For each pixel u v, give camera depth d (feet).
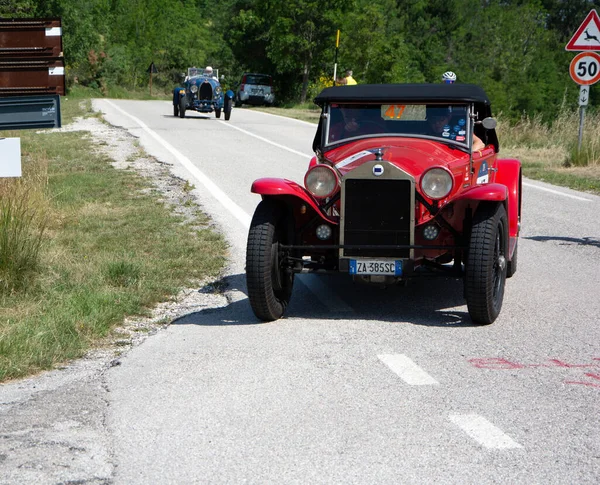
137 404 16.24
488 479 12.76
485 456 13.66
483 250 21.36
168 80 262.47
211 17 336.49
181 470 13.16
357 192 22.39
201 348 20.24
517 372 18.21
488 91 218.79
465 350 19.92
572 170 60.03
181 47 269.23
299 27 186.80
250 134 81.87
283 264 23.25
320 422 15.21
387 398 16.51
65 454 13.75
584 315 23.34
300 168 56.24
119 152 61.98
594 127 76.59
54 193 41.47
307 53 188.03
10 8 121.90
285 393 16.83
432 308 24.43
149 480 12.78
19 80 29.09
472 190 21.70
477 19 333.01
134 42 259.19
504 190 21.57
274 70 206.59
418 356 19.40
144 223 36.19
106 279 26.55
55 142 67.62
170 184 47.83
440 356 19.42
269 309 22.43
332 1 184.65
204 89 104.73
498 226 22.08
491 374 18.07
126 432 14.76
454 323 22.58
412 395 16.69
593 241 35.09
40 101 29.14
